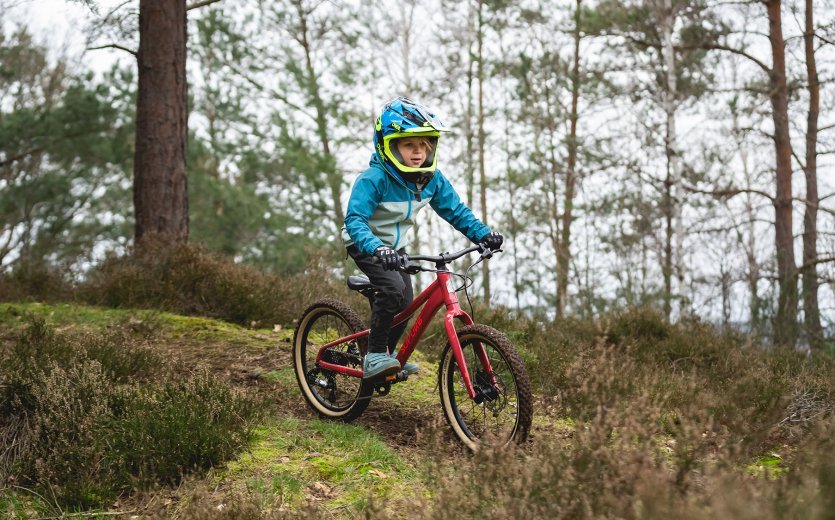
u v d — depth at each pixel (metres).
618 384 4.29
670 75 13.16
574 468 2.86
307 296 7.30
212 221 16.34
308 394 4.58
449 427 3.91
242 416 4.09
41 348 4.62
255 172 16.94
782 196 13.32
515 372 3.52
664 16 13.20
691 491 2.74
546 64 16.50
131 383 4.44
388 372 3.93
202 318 6.58
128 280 7.10
